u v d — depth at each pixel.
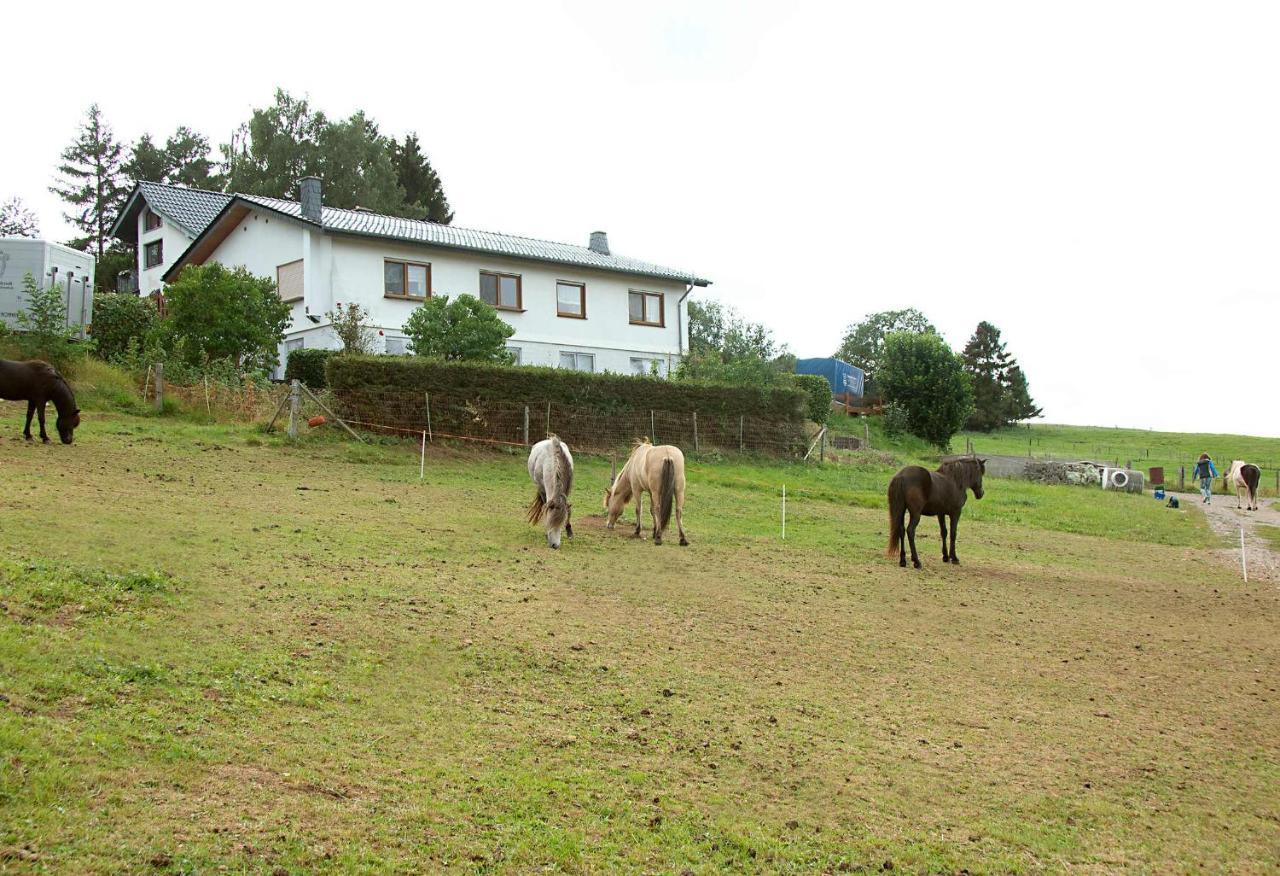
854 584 13.58
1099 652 11.25
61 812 5.11
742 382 33.44
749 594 12.30
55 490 12.66
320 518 13.70
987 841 6.51
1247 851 6.70
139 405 21.16
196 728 6.44
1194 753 8.36
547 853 5.66
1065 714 9.06
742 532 17.28
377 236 29.52
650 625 10.44
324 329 29.05
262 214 31.55
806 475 27.66
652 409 27.64
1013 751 8.07
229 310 25.02
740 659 9.68
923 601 12.96
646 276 36.12
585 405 26.11
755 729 7.95
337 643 8.52
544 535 14.69
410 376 22.97
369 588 10.23
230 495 14.52
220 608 8.90
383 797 6.00
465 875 5.30
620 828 6.09
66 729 5.98
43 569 8.77
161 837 5.07
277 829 5.39
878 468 31.89
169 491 14.03
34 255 22.97
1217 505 34.34
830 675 9.52
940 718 8.66
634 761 7.09
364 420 22.34
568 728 7.52
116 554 9.88
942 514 16.14
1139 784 7.63
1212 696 9.94
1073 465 40.56
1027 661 10.64
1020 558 17.72
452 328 26.56
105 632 7.74
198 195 41.00
